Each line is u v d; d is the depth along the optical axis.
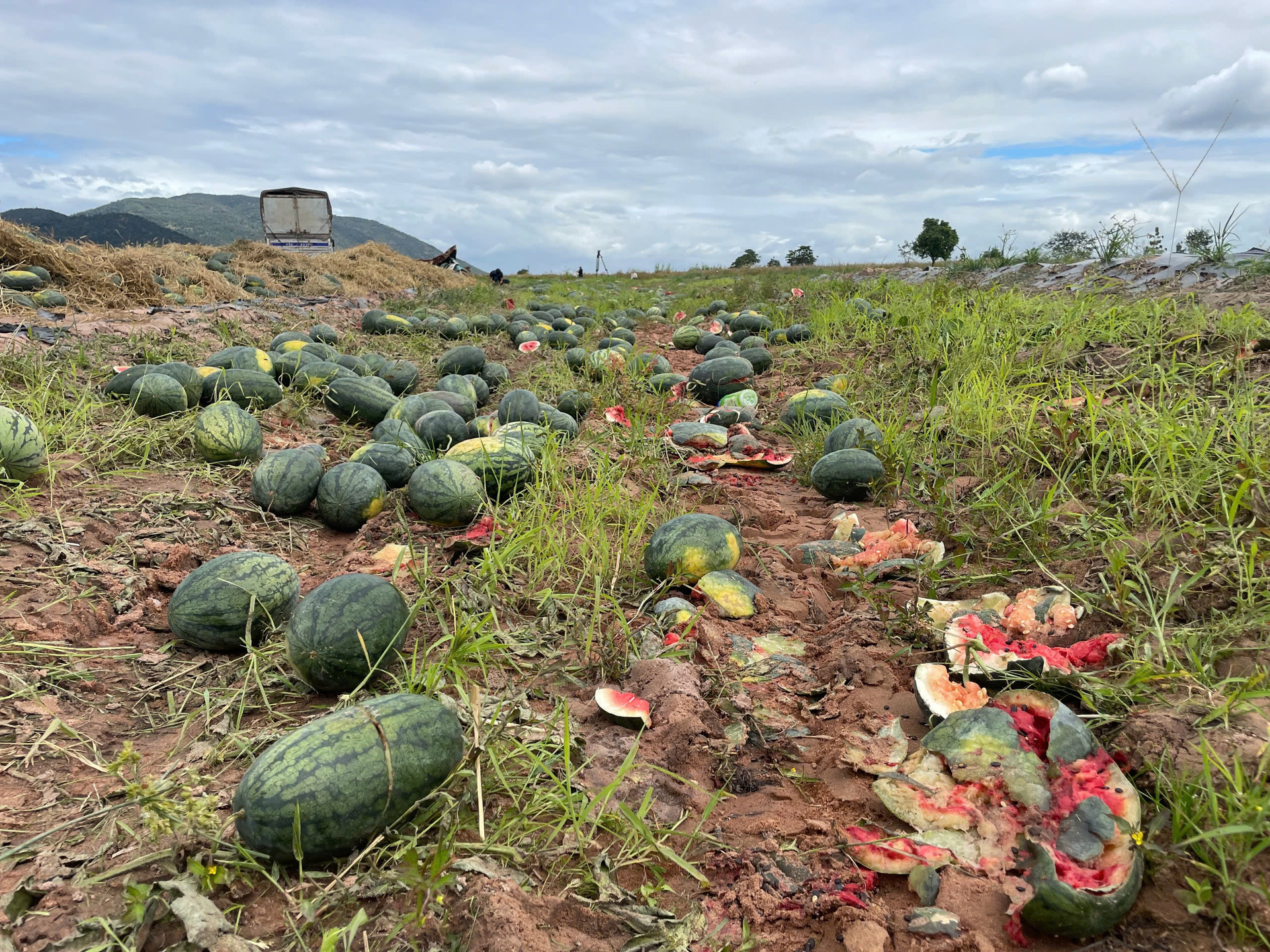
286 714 3.40
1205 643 3.30
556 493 5.71
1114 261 14.58
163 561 4.70
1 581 4.14
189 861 2.36
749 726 3.40
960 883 2.52
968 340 9.02
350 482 5.70
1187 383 6.51
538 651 3.94
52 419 6.46
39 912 2.29
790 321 15.18
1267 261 11.40
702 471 7.32
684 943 2.34
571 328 15.95
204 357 10.49
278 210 32.75
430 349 13.46
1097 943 2.31
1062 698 3.27
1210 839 2.41
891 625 4.09
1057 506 5.20
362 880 2.44
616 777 3.02
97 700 3.47
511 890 2.42
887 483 6.20
